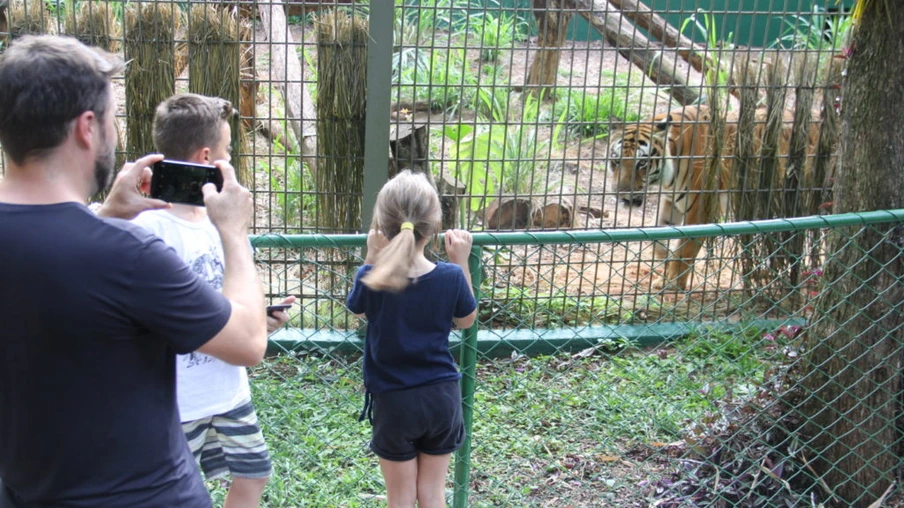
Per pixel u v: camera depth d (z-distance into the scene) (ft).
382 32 18.47
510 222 24.48
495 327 20.21
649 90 37.19
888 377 13.89
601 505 14.48
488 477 14.65
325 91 19.31
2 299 6.13
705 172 20.98
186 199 8.33
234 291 7.10
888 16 12.85
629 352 19.65
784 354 15.47
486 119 29.58
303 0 19.26
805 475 14.51
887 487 14.32
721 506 14.12
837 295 13.94
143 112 19.30
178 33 19.31
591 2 19.42
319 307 20.20
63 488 6.48
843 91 13.91
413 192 10.74
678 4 40.63
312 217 23.56
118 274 6.18
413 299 10.80
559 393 16.93
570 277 23.00
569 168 32.09
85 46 6.51
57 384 6.26
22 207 6.19
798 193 20.95
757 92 20.47
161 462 6.71
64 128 6.19
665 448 15.65
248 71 22.82
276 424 14.80
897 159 13.23
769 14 20.17
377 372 11.08
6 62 6.12
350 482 14.16
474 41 35.78
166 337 6.43
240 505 10.56
